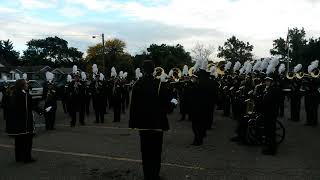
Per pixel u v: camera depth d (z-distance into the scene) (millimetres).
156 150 7723
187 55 94500
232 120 17812
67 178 8172
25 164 9492
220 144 11945
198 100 11672
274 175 8281
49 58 135125
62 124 17719
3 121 19562
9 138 13922
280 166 9086
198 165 9188
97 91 17703
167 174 8367
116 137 13508
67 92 19328
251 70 15836
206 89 11695
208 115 11828
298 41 101125
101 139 13094
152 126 7586
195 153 10586
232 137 12984
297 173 8453
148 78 7750
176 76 21141
